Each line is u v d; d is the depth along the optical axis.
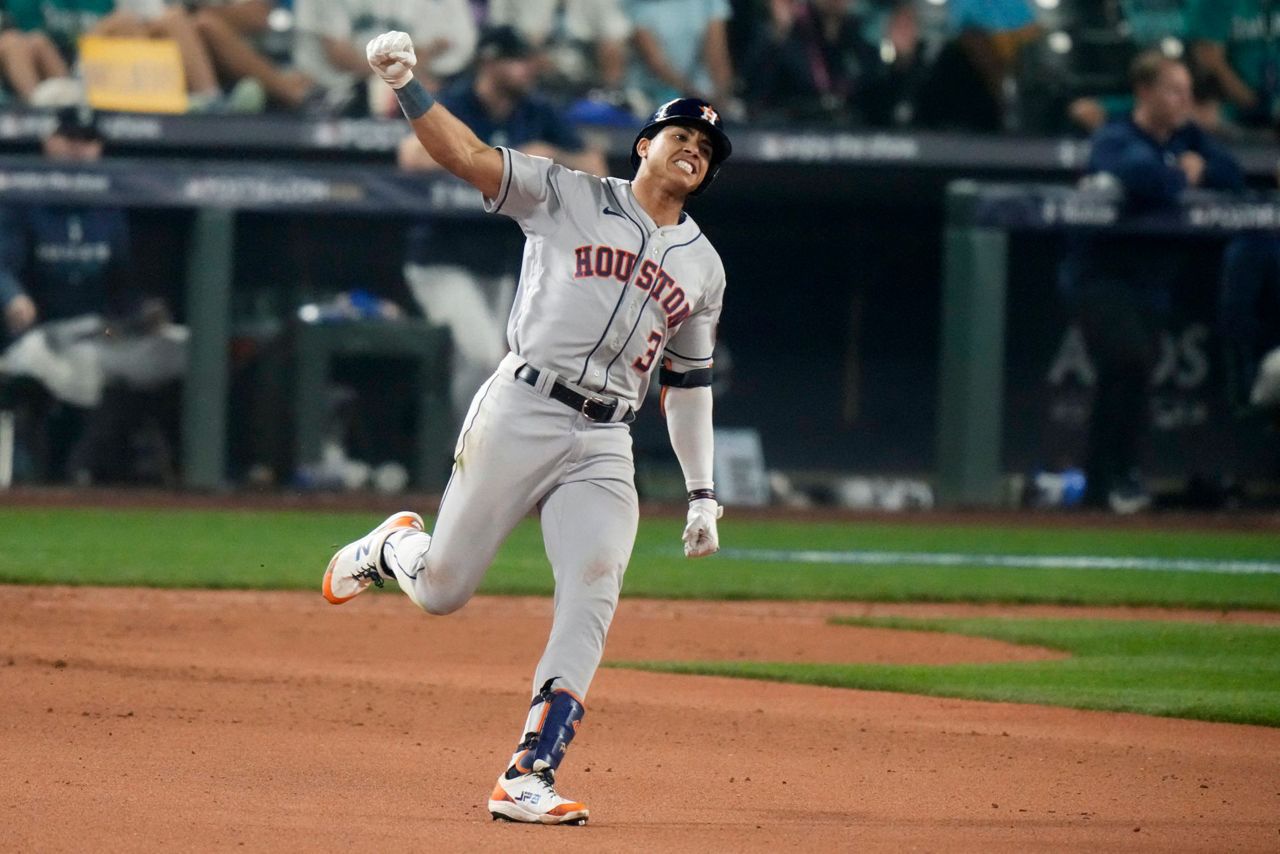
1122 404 74.25
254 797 17.88
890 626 39.25
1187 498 75.06
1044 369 78.06
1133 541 62.44
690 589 45.66
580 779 19.94
